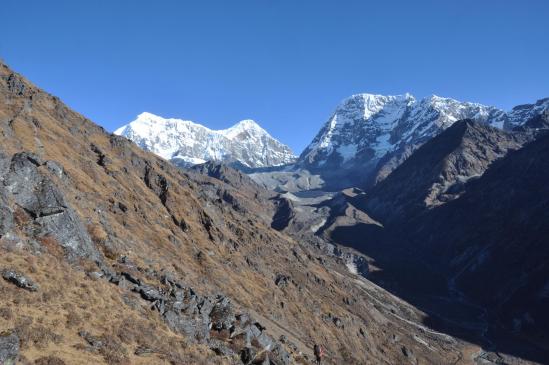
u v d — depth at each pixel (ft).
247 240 490.49
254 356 157.28
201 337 151.53
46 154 265.13
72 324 114.93
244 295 306.14
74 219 160.45
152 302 150.82
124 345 119.44
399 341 539.70
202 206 432.25
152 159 493.36
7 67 382.42
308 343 301.43
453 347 634.84
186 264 278.67
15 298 111.24
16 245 131.64
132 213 290.76
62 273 132.87
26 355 96.43
